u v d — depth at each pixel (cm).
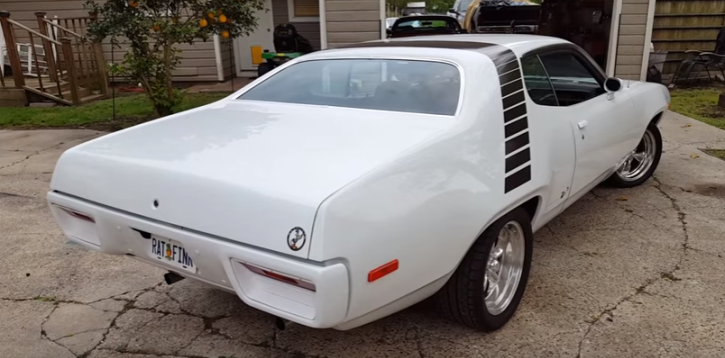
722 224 421
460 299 273
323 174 217
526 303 317
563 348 275
